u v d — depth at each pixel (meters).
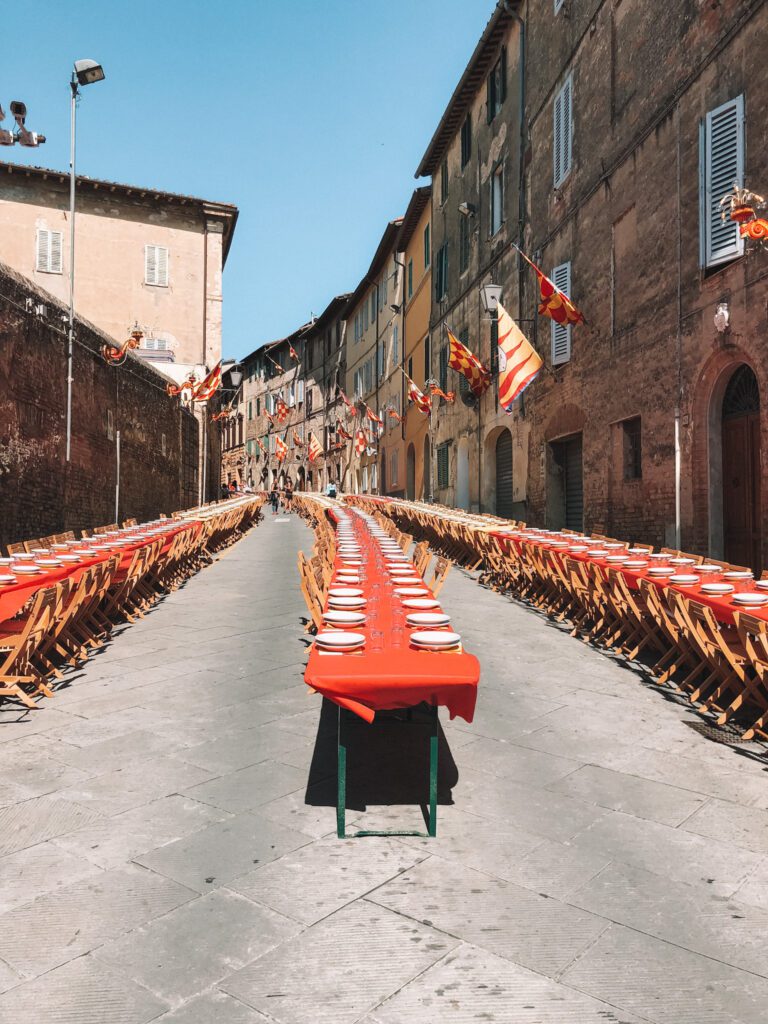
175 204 28.67
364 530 11.27
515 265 17.28
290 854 3.04
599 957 2.38
